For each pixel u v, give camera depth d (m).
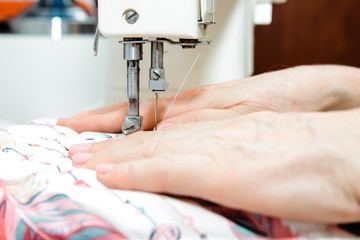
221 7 0.74
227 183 0.27
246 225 0.30
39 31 1.26
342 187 0.26
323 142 0.27
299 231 0.28
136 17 0.46
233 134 0.32
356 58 1.54
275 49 1.60
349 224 0.30
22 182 0.36
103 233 0.28
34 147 0.47
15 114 1.31
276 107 0.51
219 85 0.59
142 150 0.36
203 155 0.30
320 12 1.55
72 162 0.40
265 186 0.26
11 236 0.30
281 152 0.27
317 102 0.49
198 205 0.31
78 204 0.30
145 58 0.77
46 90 1.29
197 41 0.50
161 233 0.29
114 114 0.61
